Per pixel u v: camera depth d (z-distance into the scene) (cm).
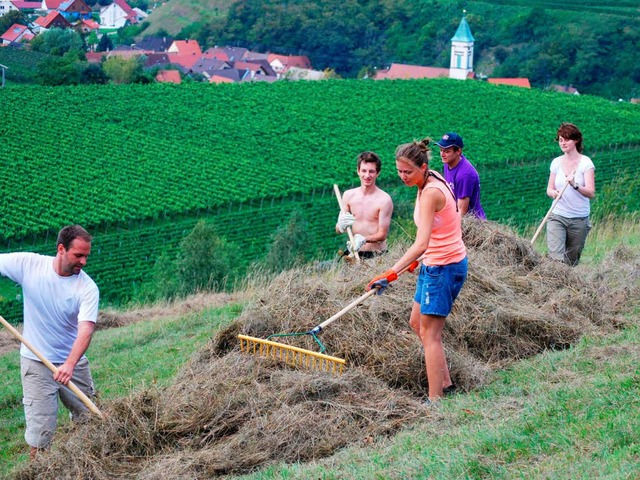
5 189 5309
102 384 919
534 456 500
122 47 14825
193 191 5491
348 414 627
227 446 602
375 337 726
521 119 8062
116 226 4909
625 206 1725
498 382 678
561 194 988
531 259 902
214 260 2972
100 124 6850
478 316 766
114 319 1334
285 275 823
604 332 771
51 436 683
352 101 8319
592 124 7888
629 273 946
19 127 6550
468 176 903
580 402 570
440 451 522
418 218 629
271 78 12900
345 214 883
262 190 5603
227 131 7038
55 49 10262
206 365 732
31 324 684
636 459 465
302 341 734
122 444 622
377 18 14175
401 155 614
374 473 508
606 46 11525
